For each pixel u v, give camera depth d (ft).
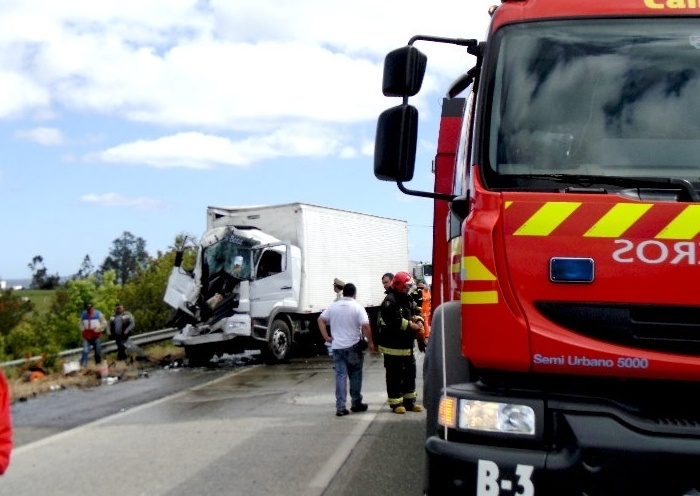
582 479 12.79
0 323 109.60
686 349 13.20
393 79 15.83
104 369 59.62
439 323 15.90
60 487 25.11
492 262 13.84
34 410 42.96
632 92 15.10
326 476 25.21
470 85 19.74
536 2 16.05
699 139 14.64
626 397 13.48
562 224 13.70
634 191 13.88
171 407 41.88
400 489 23.65
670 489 12.59
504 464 13.01
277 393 45.93
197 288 68.39
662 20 15.65
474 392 13.74
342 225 81.71
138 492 24.16
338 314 37.04
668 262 13.35
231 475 25.77
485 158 14.96
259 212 75.41
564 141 14.87
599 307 13.43
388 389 36.94
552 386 13.66
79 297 90.22
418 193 16.03
